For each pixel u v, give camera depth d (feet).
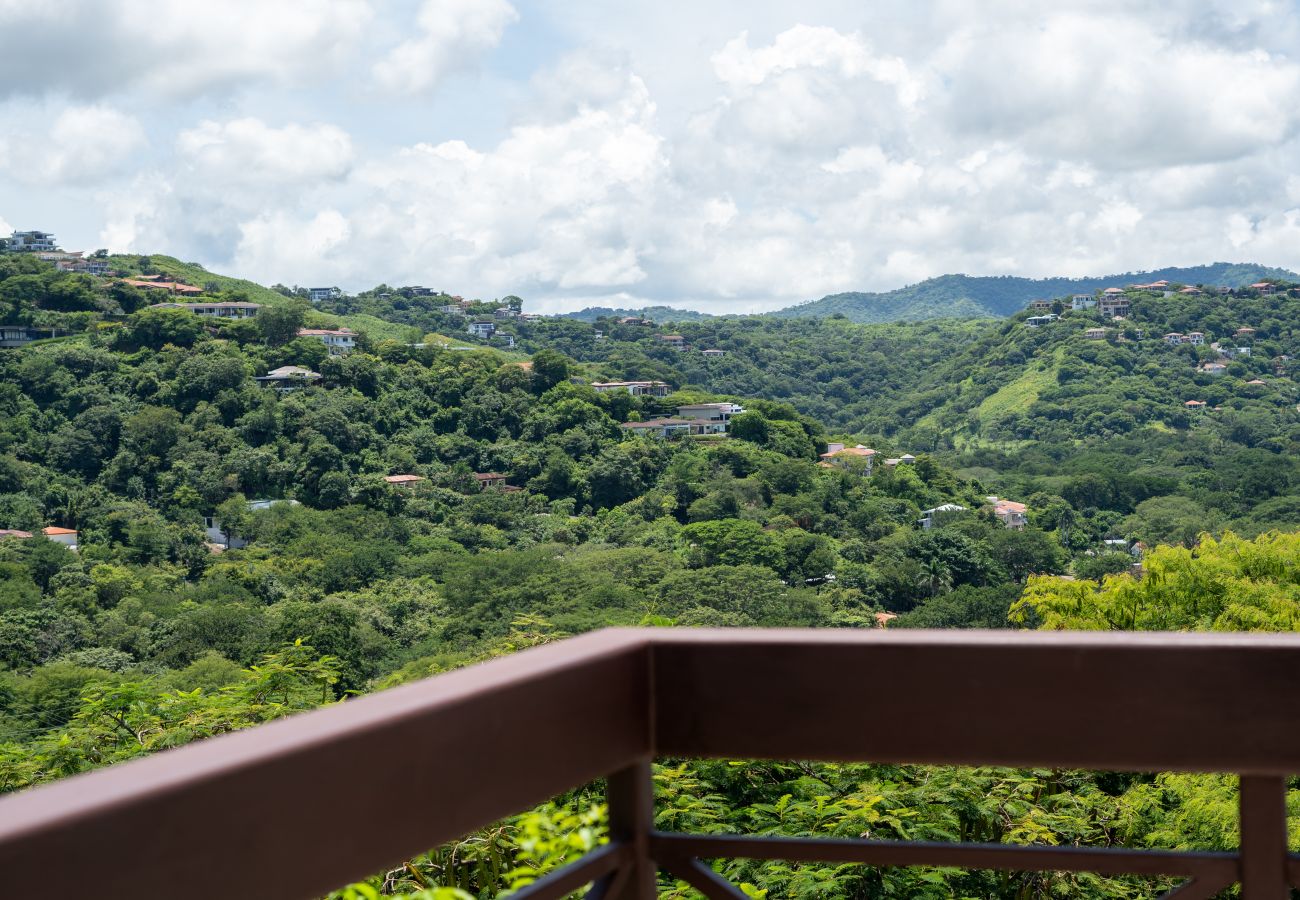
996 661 2.33
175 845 1.59
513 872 2.94
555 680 2.23
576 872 2.33
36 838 1.42
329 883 1.79
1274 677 2.24
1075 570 185.68
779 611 143.84
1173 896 2.27
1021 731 2.32
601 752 2.34
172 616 131.95
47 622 126.21
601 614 132.46
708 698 2.45
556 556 172.14
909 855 2.29
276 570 157.99
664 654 2.47
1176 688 2.26
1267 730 2.24
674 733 2.47
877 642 2.37
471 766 2.05
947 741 2.35
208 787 1.63
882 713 2.37
